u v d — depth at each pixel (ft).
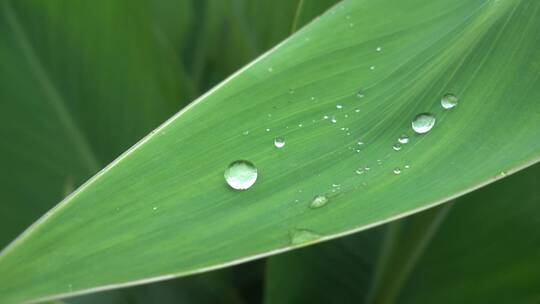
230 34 1.04
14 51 0.86
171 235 0.49
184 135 0.51
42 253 0.47
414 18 0.56
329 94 0.54
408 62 0.55
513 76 0.55
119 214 0.49
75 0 0.82
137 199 0.49
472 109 0.54
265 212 0.50
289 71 0.54
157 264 0.48
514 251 0.77
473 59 0.55
